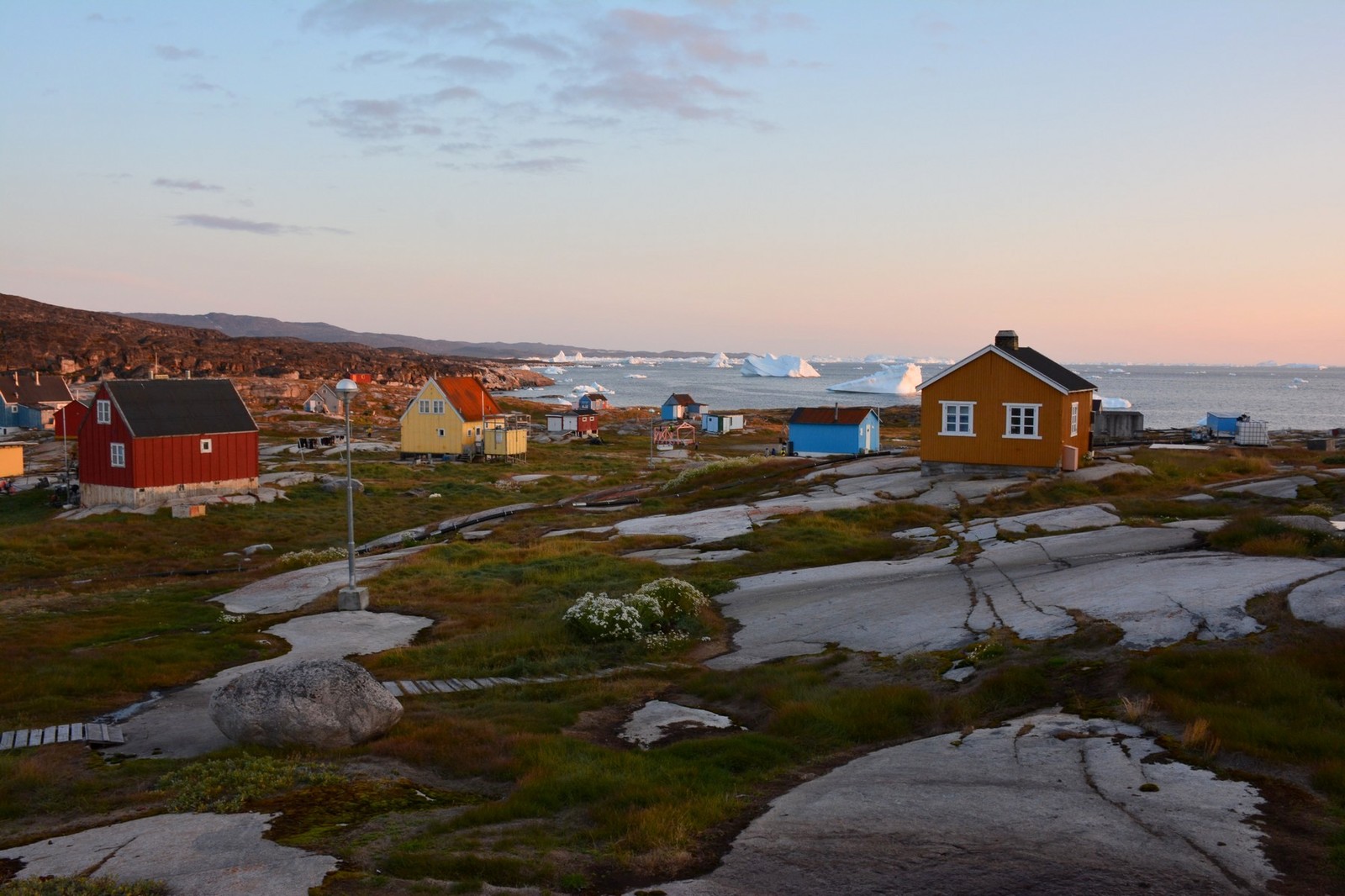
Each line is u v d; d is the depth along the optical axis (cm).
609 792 1071
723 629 2112
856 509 3466
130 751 1381
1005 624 1720
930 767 1095
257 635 2242
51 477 6259
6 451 6278
